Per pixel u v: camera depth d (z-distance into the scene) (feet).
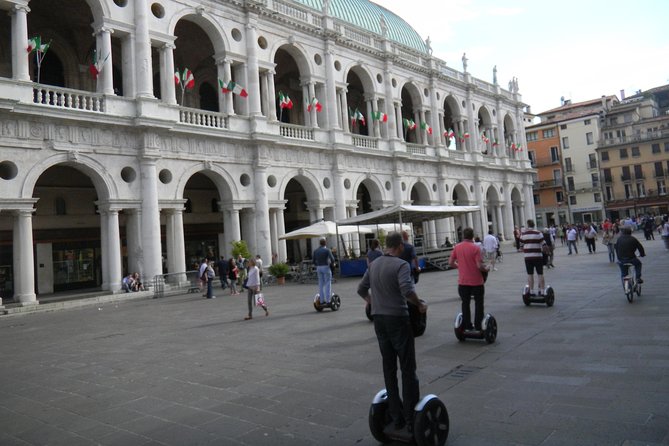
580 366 24.68
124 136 78.74
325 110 114.83
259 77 104.47
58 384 28.17
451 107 163.73
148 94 81.41
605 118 252.83
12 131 67.10
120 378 28.63
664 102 280.51
